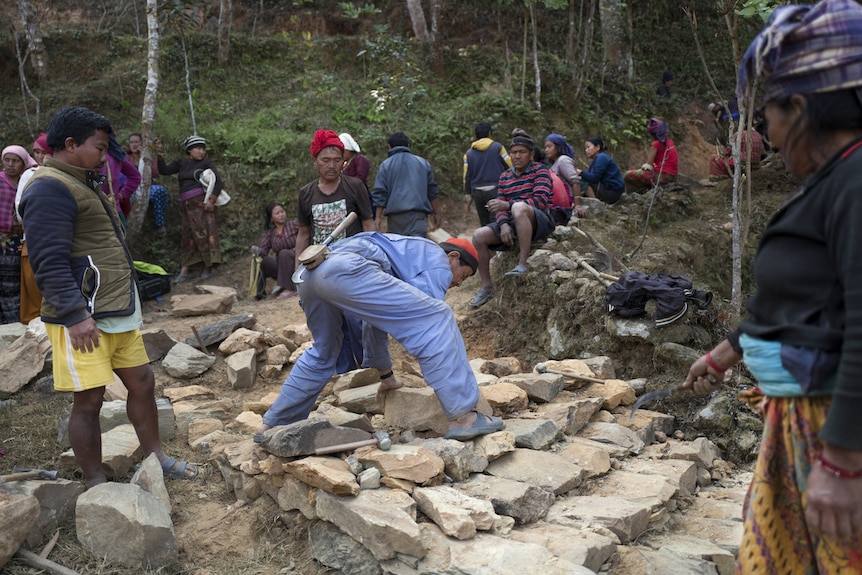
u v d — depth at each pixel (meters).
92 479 3.72
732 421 4.43
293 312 7.48
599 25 16.69
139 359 3.96
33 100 12.04
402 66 12.93
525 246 6.33
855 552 1.74
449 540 3.06
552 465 3.66
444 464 3.50
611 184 9.06
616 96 14.57
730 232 8.82
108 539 3.30
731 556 3.17
